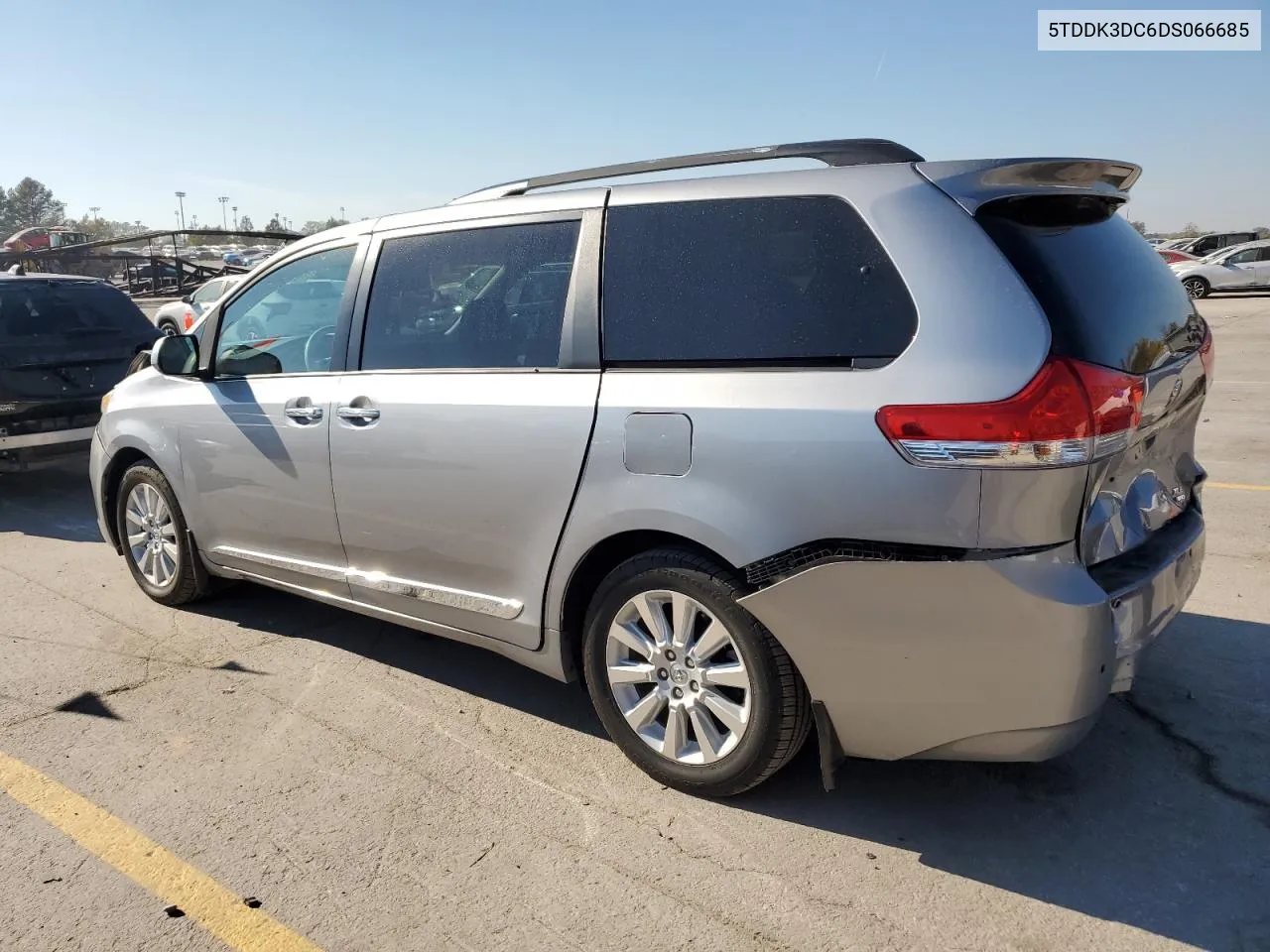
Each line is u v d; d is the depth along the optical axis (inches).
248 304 169.0
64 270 953.5
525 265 131.3
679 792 122.9
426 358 140.0
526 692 153.4
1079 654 96.7
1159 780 123.2
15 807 121.3
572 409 121.1
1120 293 108.2
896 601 100.2
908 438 97.1
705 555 113.7
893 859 109.0
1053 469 94.0
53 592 203.5
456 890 104.8
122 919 100.9
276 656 167.8
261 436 160.1
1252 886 103.2
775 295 109.6
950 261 100.3
